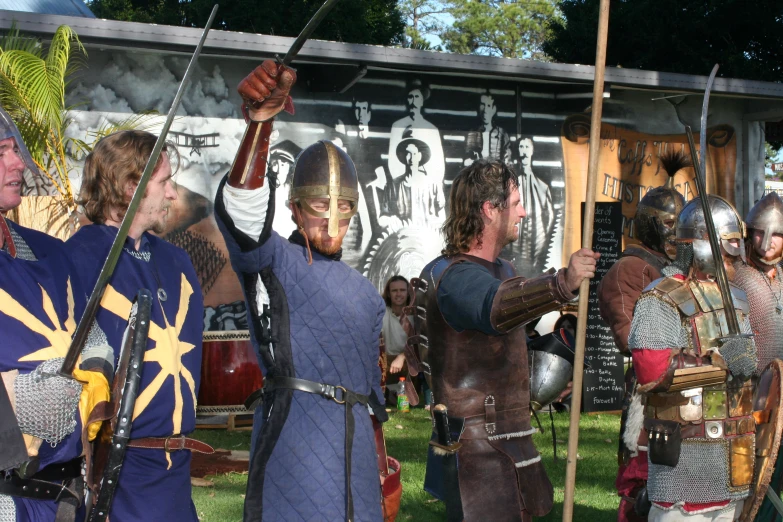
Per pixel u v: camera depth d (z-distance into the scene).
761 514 3.94
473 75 9.79
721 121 11.66
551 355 4.09
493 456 3.21
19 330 2.31
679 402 3.40
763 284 4.37
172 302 2.93
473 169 3.41
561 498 5.54
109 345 2.64
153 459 2.75
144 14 25.22
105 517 2.52
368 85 9.81
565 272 2.87
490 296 3.01
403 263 9.99
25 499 2.32
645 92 11.06
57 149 8.12
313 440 2.74
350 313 2.88
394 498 3.12
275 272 2.81
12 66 7.31
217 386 7.71
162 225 2.96
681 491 3.39
